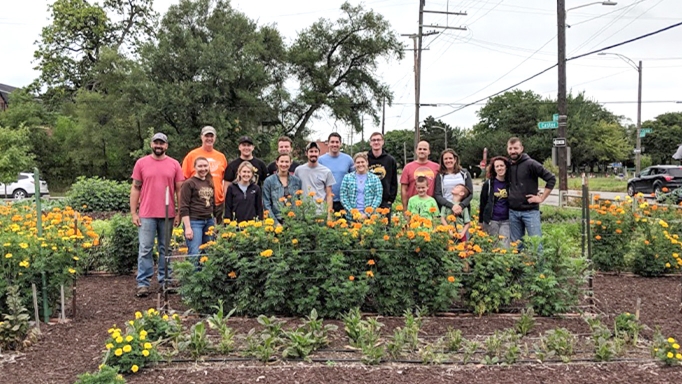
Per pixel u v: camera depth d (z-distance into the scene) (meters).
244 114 34.62
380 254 5.42
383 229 5.61
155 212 6.50
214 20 35.38
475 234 5.96
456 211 6.37
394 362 4.24
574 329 5.15
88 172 41.31
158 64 33.06
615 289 7.02
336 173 7.19
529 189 6.80
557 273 5.64
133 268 8.12
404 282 5.45
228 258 5.39
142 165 6.54
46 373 4.07
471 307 5.61
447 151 6.94
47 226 5.91
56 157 41.47
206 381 3.86
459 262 5.46
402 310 5.48
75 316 5.58
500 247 5.90
